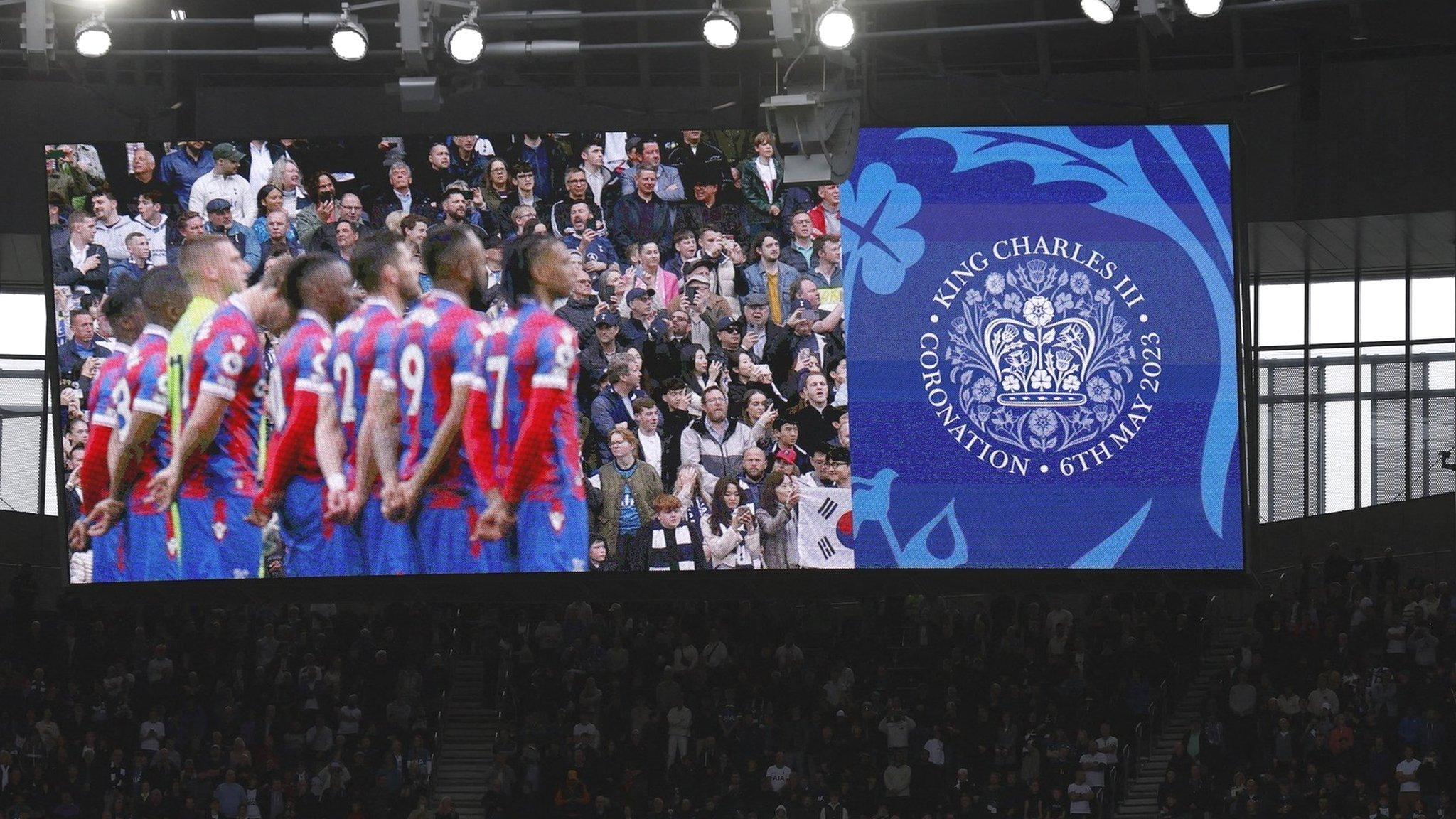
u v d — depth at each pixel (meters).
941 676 47.88
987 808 43.53
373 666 48.97
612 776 45.16
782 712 46.97
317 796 45.31
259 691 48.72
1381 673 44.91
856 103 37.28
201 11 47.34
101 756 46.59
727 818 43.56
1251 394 43.38
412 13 37.34
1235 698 45.62
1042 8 46.75
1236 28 45.69
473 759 48.25
